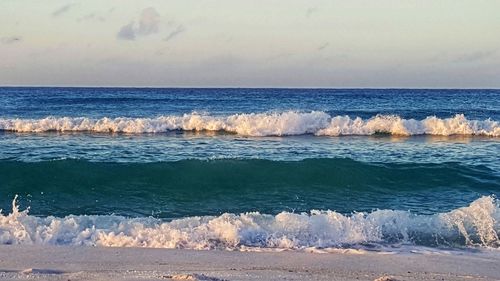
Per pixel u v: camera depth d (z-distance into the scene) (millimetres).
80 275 5480
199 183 11312
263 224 7688
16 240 7168
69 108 41750
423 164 12945
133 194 10648
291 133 20312
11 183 10844
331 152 15797
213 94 83250
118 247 6949
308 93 91938
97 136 19328
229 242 7234
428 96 75750
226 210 9703
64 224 7645
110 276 5445
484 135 20422
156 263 6246
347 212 9625
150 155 14953
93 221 7957
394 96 75312
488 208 8289
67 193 10609
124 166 11703
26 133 20156
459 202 10445
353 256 6707
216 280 5398
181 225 7715
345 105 48719
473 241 7449
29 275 5426
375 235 7594
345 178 11766
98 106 44969
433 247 7203
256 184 11422
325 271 6004
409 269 6203
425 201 10531
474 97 72062
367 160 14195
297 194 10898
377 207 10031
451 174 12219
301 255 6703
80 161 11758
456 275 6004
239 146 16938
